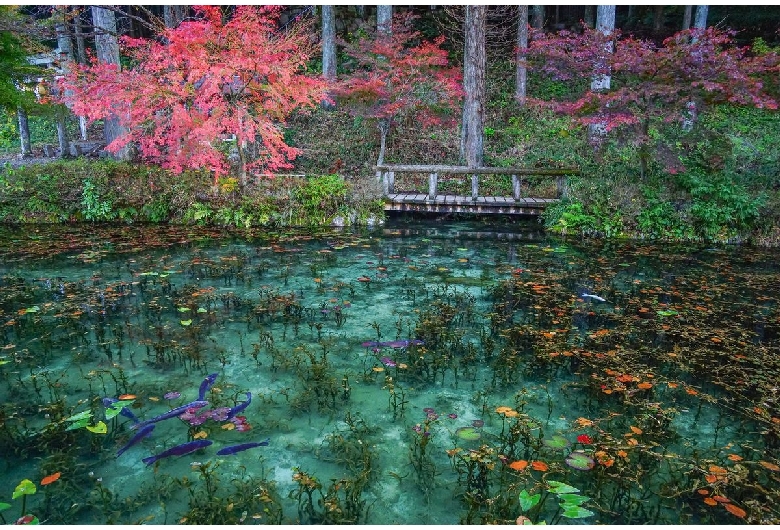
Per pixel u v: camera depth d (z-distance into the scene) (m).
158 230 8.32
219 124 7.91
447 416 3.03
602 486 2.43
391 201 9.41
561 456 2.64
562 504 2.20
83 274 5.76
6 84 8.44
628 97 7.45
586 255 6.92
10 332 4.15
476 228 8.76
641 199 8.37
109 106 7.43
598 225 8.22
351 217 9.03
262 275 5.86
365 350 3.93
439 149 12.73
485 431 2.89
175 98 7.56
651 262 6.55
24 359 3.68
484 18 10.50
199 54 7.24
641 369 3.45
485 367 3.67
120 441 2.76
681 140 8.37
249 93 8.43
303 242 7.64
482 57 10.64
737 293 5.22
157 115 8.25
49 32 9.02
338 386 3.36
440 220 9.40
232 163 10.20
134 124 7.87
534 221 9.28
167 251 6.93
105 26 10.75
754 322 4.41
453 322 4.50
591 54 7.81
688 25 15.02
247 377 3.47
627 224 8.20
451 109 11.59
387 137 12.85
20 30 8.02
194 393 3.25
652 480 2.51
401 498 2.38
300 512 2.25
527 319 4.50
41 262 6.25
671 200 8.25
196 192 9.15
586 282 5.60
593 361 3.60
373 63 11.44
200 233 8.15
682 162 8.42
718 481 2.37
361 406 3.15
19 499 2.32
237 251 7.00
